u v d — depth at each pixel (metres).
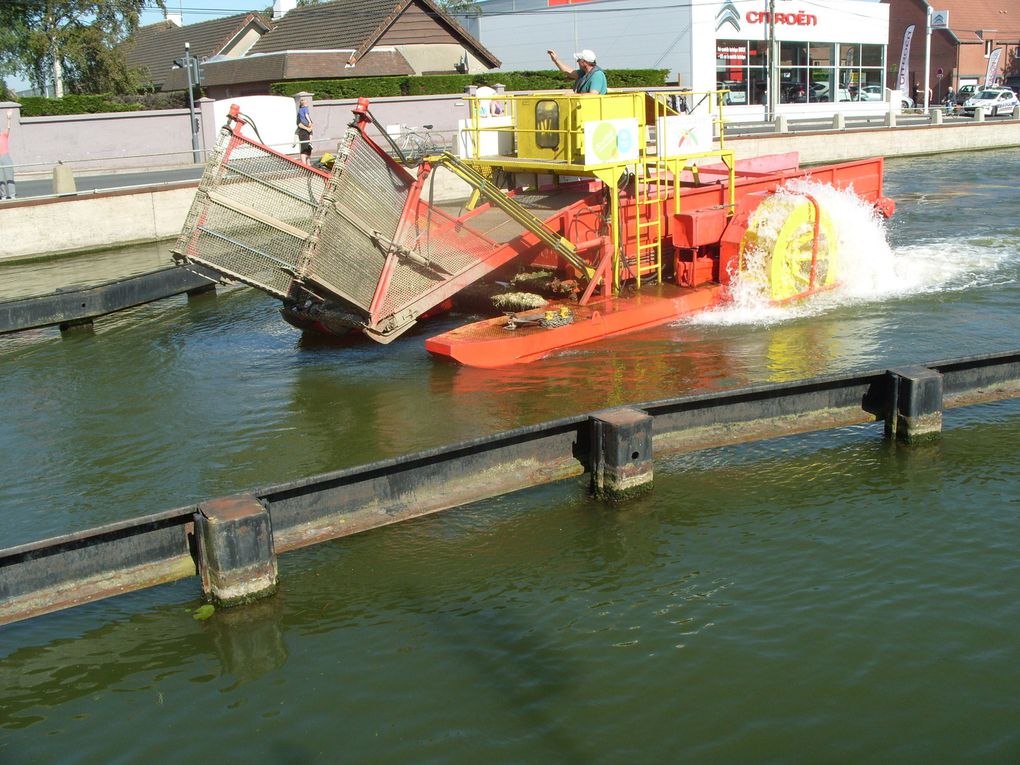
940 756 4.81
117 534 6.17
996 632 5.74
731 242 12.41
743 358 10.57
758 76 45.91
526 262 12.41
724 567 6.59
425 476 7.09
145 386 10.91
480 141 13.13
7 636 6.16
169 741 5.17
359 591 6.52
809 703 5.21
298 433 9.16
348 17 41.88
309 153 26.61
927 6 60.78
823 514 7.27
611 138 11.41
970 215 19.64
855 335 11.30
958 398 8.78
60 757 5.10
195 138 31.77
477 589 6.48
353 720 5.25
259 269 10.04
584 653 5.73
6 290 16.91
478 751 4.96
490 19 49.31
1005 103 50.25
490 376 10.38
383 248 10.30
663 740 4.98
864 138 34.81
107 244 21.44
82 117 30.72
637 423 7.47
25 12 38.84
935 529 6.95
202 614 6.26
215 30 47.94
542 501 7.68
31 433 9.58
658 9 42.81
